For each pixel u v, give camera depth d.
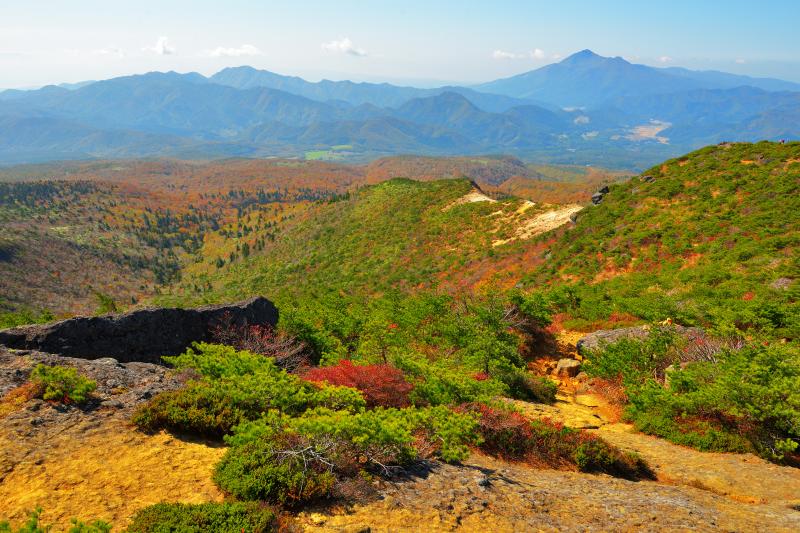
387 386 10.80
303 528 5.64
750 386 10.59
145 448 7.18
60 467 6.38
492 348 15.08
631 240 40.34
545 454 9.80
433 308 21.61
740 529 6.63
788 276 24.12
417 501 6.67
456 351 17.27
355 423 7.17
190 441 7.73
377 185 151.12
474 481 7.63
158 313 15.74
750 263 27.92
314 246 114.75
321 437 7.16
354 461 7.39
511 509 6.82
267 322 19.52
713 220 37.34
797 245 28.45
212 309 17.80
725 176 43.91
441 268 62.41
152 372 10.76
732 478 9.03
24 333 12.67
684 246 35.47
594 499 7.60
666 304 22.31
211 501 5.96
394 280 63.72
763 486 8.67
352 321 20.98
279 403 8.88
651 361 15.45
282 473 6.30
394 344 14.98
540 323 21.03
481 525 6.25
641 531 6.46
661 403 12.42
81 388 8.35
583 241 45.03
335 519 5.93
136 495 5.96
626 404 13.99
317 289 68.88
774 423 10.63
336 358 15.20
